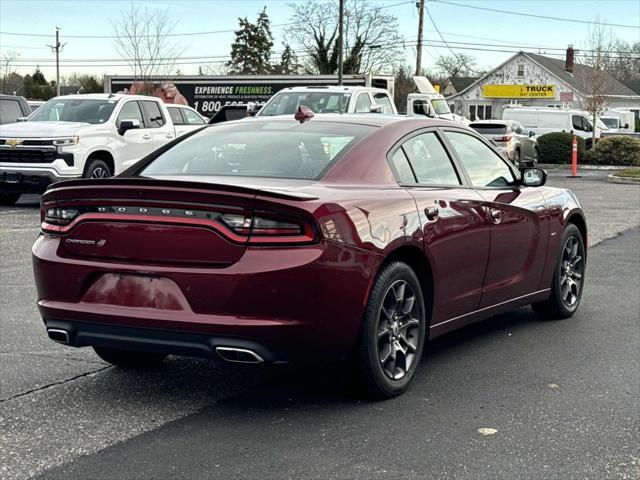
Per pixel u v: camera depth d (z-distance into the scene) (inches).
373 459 154.1
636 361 224.1
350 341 175.9
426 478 145.6
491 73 2790.4
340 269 169.9
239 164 197.5
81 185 177.0
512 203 234.2
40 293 185.5
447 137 226.2
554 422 175.0
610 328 262.7
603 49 1967.3
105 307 175.2
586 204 703.1
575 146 1116.5
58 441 163.6
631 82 3216.0
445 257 202.8
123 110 640.4
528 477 146.3
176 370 214.4
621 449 160.1
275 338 165.9
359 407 184.2
